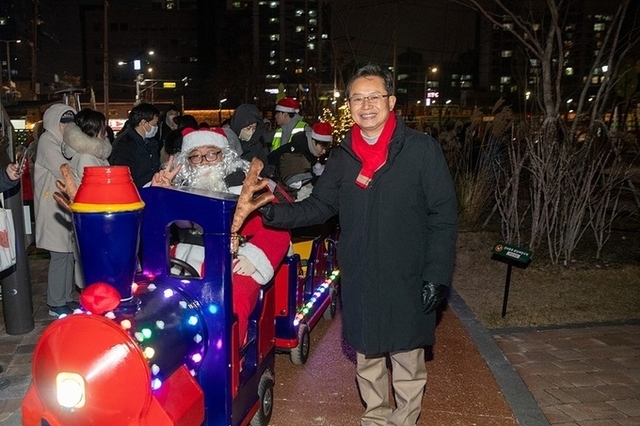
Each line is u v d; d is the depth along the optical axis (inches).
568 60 413.7
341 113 747.4
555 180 298.0
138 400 88.8
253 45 3892.7
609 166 338.6
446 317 226.4
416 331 121.6
